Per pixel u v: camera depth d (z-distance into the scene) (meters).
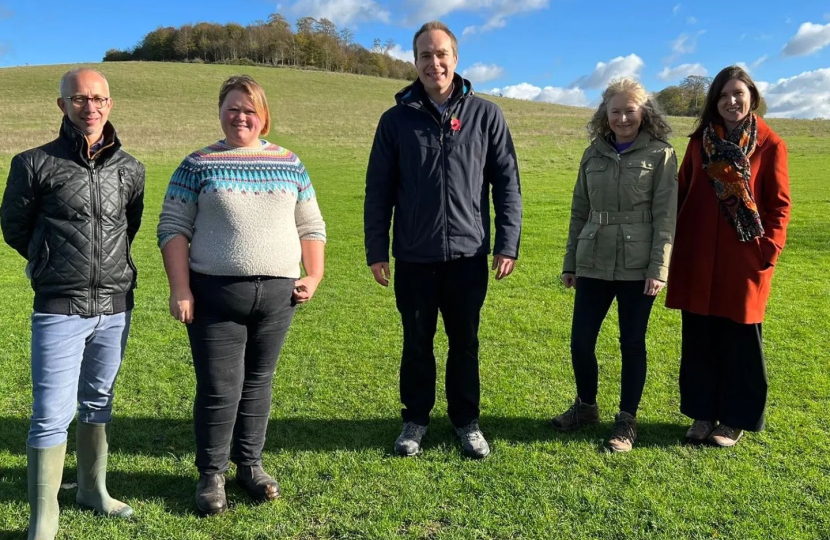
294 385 4.59
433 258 3.33
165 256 2.76
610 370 4.84
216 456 2.92
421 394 3.61
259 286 2.79
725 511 2.85
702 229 3.45
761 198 3.39
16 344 5.55
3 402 4.25
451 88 3.35
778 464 3.28
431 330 3.55
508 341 5.64
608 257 3.50
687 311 3.62
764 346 5.28
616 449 3.45
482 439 3.50
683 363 3.71
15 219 2.48
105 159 2.63
